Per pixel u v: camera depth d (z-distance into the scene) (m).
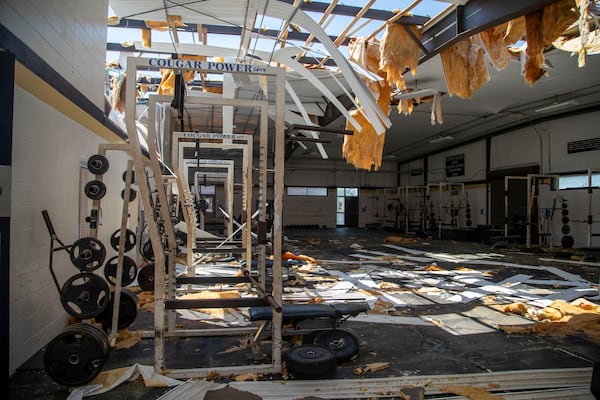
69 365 2.55
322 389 2.61
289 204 21.69
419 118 12.98
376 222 22.70
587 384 2.74
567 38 5.46
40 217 3.22
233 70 2.77
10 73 2.06
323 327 3.38
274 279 2.85
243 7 3.66
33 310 3.10
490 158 15.38
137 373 2.77
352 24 4.64
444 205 18.25
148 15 3.94
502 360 3.20
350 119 4.07
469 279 6.89
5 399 2.03
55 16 3.26
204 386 2.60
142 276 4.47
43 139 3.26
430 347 3.50
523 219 12.63
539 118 12.81
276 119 2.88
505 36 4.50
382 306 4.92
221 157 13.27
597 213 11.15
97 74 4.49
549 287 6.20
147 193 2.69
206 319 4.20
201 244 6.41
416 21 4.80
